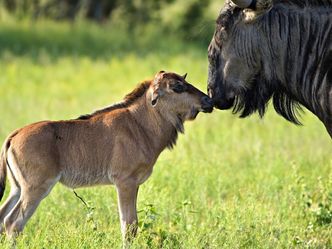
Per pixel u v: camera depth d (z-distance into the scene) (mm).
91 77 81250
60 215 30953
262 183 35875
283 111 28297
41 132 26609
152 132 27609
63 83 77812
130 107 27719
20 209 26422
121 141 27094
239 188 35344
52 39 109938
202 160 39156
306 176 36469
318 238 30219
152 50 103250
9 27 116438
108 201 31922
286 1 27109
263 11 26125
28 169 26359
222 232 28188
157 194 32781
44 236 27031
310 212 31609
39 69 87312
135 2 122500
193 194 34281
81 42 109125
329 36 26391
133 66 87438
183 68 81375
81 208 31438
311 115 52062
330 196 31875
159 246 27625
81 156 27031
